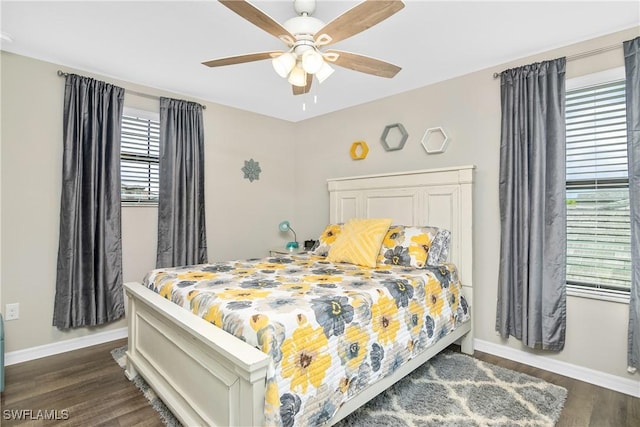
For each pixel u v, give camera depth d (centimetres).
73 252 271
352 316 171
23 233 259
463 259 280
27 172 260
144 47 248
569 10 203
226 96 357
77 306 274
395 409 194
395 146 346
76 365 251
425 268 256
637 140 210
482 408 196
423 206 308
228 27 221
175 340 180
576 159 246
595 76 232
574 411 197
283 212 443
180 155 336
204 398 159
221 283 207
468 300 277
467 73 295
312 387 146
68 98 272
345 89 337
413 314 211
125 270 310
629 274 224
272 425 127
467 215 279
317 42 173
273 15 204
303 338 147
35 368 246
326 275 232
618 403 206
